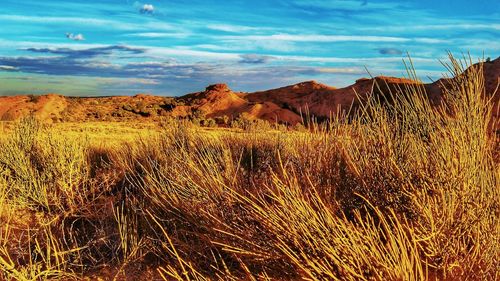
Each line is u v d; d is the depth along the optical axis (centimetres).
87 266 412
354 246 244
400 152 331
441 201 281
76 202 580
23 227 501
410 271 237
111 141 974
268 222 293
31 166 652
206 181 447
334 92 7256
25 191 578
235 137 743
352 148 392
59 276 384
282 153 579
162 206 456
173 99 10544
